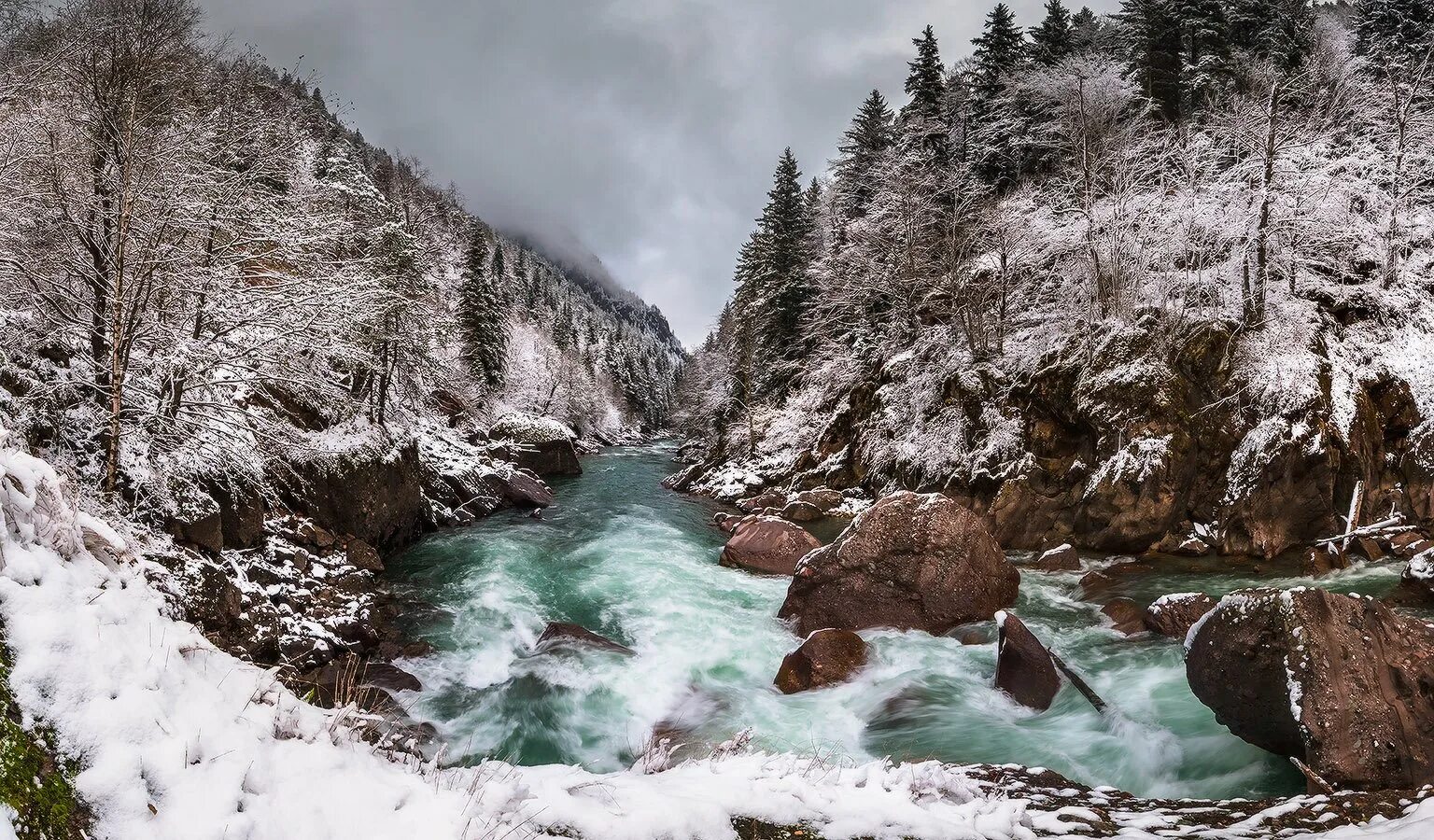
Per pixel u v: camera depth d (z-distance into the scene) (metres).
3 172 10.89
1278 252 20.56
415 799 3.56
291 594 12.41
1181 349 19.58
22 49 12.13
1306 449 17.31
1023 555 20.08
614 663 11.33
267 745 3.47
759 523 18.55
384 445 19.33
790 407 38.78
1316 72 27.31
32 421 10.24
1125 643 12.00
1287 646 6.68
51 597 3.31
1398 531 16.83
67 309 11.84
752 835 4.17
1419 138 23.81
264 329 13.36
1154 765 7.77
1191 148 26.31
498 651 12.20
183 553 10.15
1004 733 8.85
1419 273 21.03
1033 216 29.36
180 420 11.92
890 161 37.47
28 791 2.58
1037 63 36.94
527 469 37.16
